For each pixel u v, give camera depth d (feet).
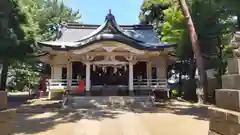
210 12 52.42
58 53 61.77
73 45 57.62
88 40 58.29
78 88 58.13
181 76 85.20
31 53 58.23
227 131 13.19
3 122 14.05
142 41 63.26
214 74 60.23
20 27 49.62
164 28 70.95
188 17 49.06
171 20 67.46
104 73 68.90
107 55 59.16
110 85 67.46
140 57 65.41
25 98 68.69
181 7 50.29
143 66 68.08
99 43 53.88
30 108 44.47
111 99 50.26
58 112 39.60
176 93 81.05
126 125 28.37
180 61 83.82
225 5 35.42
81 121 31.19
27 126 27.63
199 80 50.47
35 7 62.49
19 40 48.55
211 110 15.53
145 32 75.41
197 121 30.17
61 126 27.76
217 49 64.18
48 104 51.60
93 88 65.00
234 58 14.10
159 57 68.39
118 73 69.05
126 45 54.65
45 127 27.12
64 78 66.54
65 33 73.15
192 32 48.88
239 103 12.66
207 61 62.23
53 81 64.85
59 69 66.23
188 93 65.41
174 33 64.34
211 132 15.29
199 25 55.77
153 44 62.80
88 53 57.31
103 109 43.65
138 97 51.06
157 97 66.23
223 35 59.88
